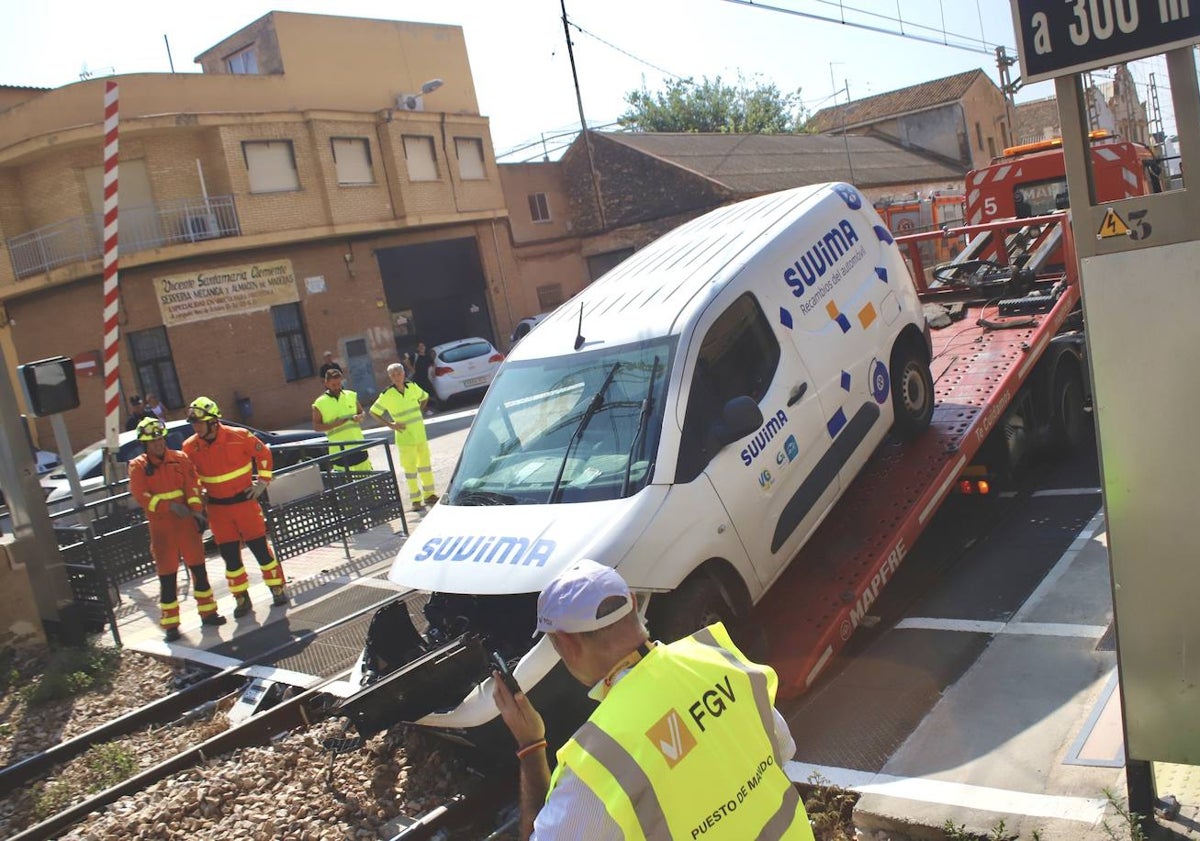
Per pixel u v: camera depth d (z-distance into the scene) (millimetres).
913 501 6387
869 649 5906
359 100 29250
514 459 5668
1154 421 3293
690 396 5344
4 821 5848
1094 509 7477
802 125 55844
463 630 5207
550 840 1901
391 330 28656
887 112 48812
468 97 32500
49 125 24219
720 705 2104
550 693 4688
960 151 46844
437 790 5215
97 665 8086
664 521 4965
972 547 7230
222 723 6664
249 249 25484
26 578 8898
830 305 6484
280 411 25828
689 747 2004
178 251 23906
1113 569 3447
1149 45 3145
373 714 4777
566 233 35188
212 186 25141
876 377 6676
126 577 9945
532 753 2404
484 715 4703
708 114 54688
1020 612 5883
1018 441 7957
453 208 30328
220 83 26078
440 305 30922
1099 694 4652
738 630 5363
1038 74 3348
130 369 23859
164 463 8406
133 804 5512
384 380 28344
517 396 6016
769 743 2168
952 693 5070
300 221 26328
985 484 7641
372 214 28016
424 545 5422
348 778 5469
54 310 24578
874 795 4254
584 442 5441
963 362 8219
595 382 5680
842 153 39594
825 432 6102
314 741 5930
